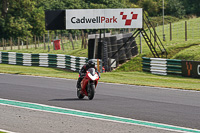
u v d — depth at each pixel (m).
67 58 73.75
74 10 68.25
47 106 28.86
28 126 21.89
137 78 56.72
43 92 37.56
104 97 34.50
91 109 27.66
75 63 70.25
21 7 165.75
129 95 36.12
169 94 37.34
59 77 54.62
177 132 20.70
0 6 160.88
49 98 33.34
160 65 64.44
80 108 28.06
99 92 38.38
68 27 68.38
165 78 57.50
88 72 32.12
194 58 70.94
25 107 28.39
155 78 57.19
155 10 198.50
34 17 171.25
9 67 73.50
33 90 39.03
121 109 27.77
